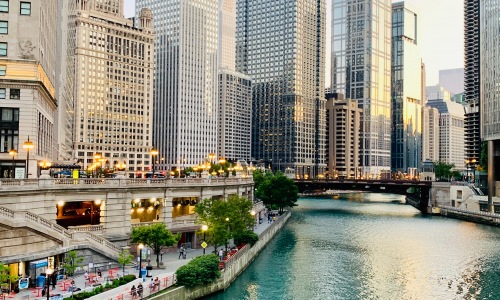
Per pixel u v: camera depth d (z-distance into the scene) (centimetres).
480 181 19988
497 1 17075
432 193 18312
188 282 6175
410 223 14838
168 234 6888
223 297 6638
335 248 10394
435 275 8056
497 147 16475
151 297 5541
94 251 6525
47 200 6562
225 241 7969
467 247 10562
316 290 7112
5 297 5034
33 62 8350
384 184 19600
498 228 13650
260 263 8844
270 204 15925
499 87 16200
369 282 7588
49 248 6056
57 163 12594
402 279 7794
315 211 19025
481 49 18662
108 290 5506
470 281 7675
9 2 8450
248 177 12094
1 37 8381
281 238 11731
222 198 9962
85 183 7056
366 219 16025
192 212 9675
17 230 5681
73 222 8175
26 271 5734
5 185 5941
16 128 8250
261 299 6625
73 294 5200
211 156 14438
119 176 7612
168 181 8231
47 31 9769
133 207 9250
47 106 10050
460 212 16150
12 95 8275
